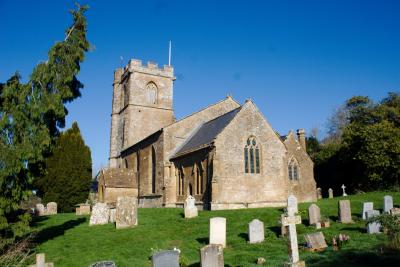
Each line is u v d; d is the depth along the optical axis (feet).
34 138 62.54
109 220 90.27
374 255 47.42
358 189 155.74
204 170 114.62
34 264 53.88
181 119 149.38
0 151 58.54
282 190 119.03
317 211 70.59
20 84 64.90
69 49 69.05
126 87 200.44
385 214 57.21
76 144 150.92
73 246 69.05
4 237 60.08
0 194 58.75
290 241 45.01
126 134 187.21
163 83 199.21
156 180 145.59
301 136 168.45
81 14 71.15
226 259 52.65
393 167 137.90
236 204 109.29
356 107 187.52
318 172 185.88
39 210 117.08
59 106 65.92
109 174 160.56
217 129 124.88
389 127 143.54
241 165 113.50
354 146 153.48
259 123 120.88
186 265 49.73
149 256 59.21
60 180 143.43
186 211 89.25
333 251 51.57
